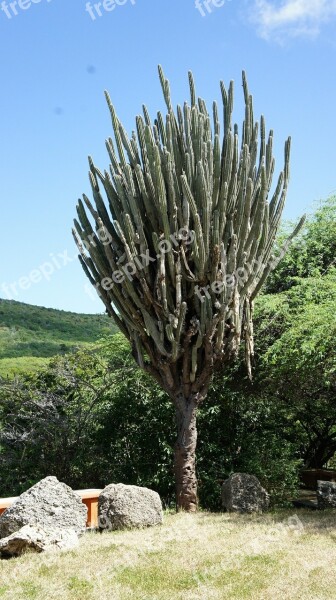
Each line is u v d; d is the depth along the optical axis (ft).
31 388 45.16
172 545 23.44
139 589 18.57
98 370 47.14
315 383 38.93
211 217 31.17
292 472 41.01
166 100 32.71
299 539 24.25
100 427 42.42
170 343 31.78
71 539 23.73
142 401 40.42
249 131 32.94
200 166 30.04
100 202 32.99
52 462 41.88
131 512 26.91
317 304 38.11
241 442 39.93
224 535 25.13
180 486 32.14
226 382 39.99
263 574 19.74
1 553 22.89
